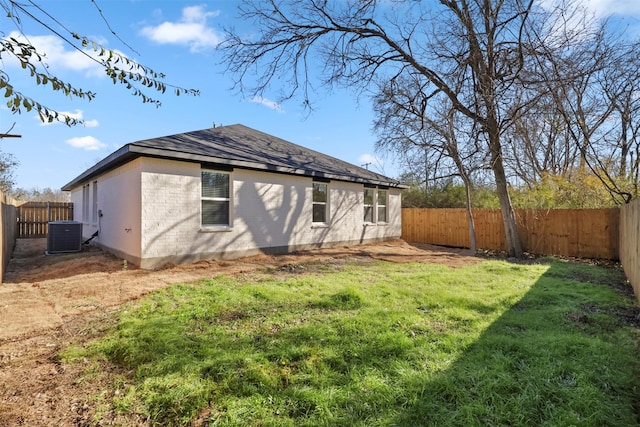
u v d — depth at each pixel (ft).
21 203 48.11
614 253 33.88
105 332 12.82
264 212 32.19
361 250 38.29
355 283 20.71
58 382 9.34
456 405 7.95
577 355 10.54
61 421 7.70
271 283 20.57
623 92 34.88
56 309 15.61
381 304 16.08
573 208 37.96
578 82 30.48
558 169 56.85
